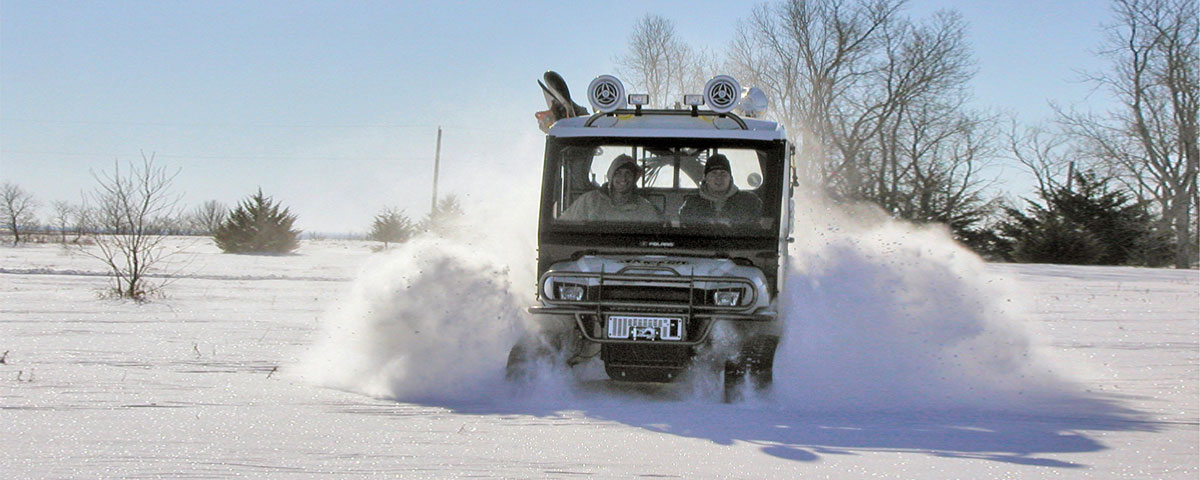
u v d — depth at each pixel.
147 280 21.20
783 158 7.94
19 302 15.06
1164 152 53.34
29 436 5.80
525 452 5.60
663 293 7.64
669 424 6.51
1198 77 52.56
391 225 57.66
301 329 12.11
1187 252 52.22
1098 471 5.37
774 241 7.81
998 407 7.45
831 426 6.54
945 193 54.28
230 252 43.22
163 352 9.72
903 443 6.02
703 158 7.98
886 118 52.78
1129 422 6.87
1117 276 32.41
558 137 8.12
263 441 5.78
